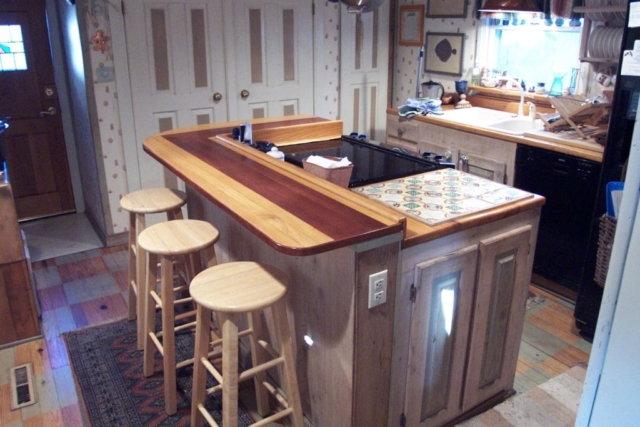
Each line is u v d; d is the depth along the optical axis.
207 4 3.77
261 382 2.13
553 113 3.60
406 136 4.00
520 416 2.15
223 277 1.80
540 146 2.97
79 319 2.93
